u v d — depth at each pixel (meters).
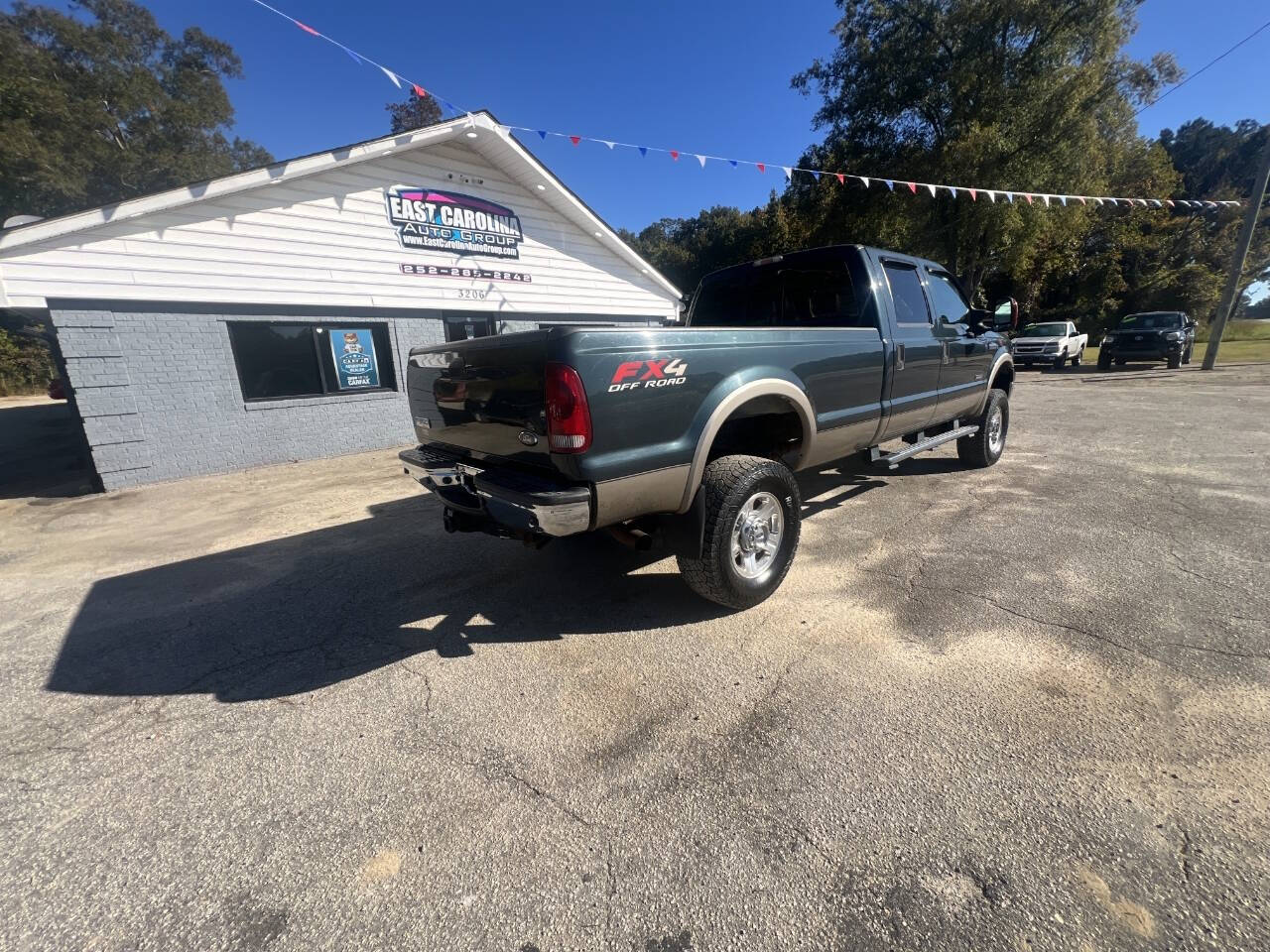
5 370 23.06
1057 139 17.94
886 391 4.21
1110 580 3.37
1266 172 14.66
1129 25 18.50
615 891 1.60
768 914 1.51
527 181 10.05
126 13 30.14
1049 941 1.40
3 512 5.99
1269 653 2.58
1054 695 2.36
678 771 2.04
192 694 2.65
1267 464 5.85
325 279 8.19
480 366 2.86
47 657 3.02
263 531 5.05
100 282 6.54
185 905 1.60
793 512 3.32
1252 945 1.37
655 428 2.67
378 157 8.35
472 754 2.18
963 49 18.38
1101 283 32.28
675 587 3.57
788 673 2.60
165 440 7.09
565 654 2.85
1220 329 15.79
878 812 1.82
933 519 4.57
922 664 2.62
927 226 20.39
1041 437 7.66
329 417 8.41
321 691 2.63
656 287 12.67
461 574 3.89
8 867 1.75
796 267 4.49
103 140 27.66
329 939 1.49
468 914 1.55
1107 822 1.74
